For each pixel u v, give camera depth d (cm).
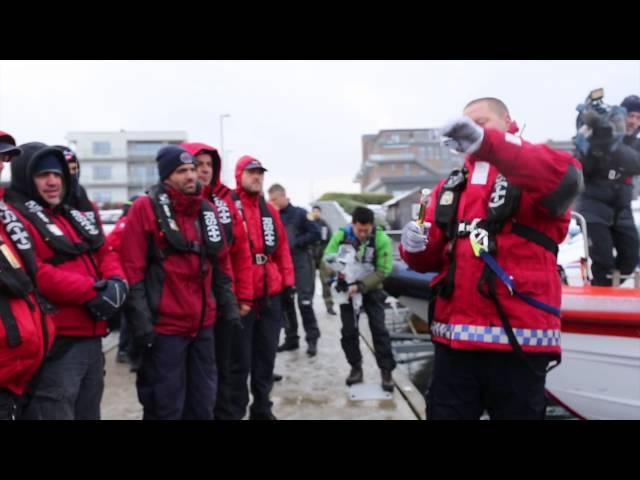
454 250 192
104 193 6456
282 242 368
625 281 412
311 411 379
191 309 267
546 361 183
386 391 422
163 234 262
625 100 358
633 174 359
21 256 204
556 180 161
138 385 271
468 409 192
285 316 571
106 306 235
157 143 6556
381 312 437
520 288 176
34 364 200
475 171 195
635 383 270
